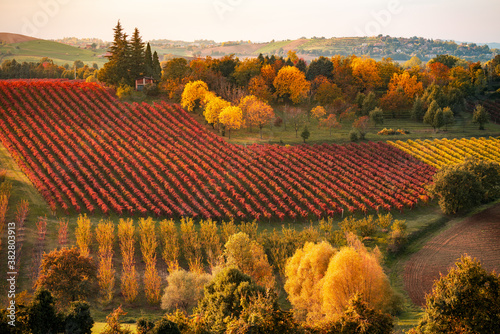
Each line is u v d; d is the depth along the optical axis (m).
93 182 80.38
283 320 33.25
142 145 99.50
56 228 64.94
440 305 33.81
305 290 47.56
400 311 47.28
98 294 51.69
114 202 75.19
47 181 78.19
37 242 59.66
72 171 83.00
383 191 87.50
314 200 82.62
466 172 79.19
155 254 59.78
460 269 34.69
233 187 84.19
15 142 91.50
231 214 76.00
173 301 48.41
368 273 42.75
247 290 38.75
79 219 66.12
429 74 179.12
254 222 72.00
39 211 69.00
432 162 101.88
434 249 65.12
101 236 61.31
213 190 84.69
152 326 33.81
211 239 64.38
